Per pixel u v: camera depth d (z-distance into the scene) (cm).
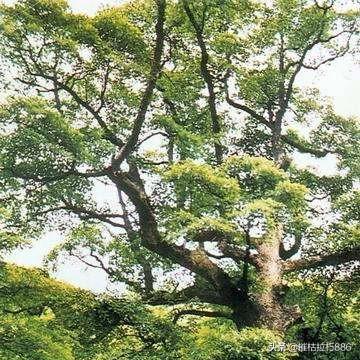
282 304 1705
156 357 1452
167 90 2144
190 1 1817
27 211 1917
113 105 2173
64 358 1553
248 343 1348
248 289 1778
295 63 2361
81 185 2084
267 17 2339
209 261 1797
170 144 2330
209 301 1825
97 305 1609
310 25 2277
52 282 1659
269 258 1836
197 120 2319
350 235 1759
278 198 1606
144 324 1557
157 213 1914
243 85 2367
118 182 1764
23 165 1734
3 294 1564
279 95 2377
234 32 2161
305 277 1927
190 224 1539
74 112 2123
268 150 2561
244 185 1803
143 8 2128
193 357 1486
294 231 1838
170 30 2055
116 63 1859
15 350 1452
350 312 1975
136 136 1762
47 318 1716
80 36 1781
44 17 1773
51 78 1827
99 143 1772
